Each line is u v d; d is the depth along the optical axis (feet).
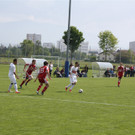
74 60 189.67
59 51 183.73
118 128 21.62
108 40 215.31
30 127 21.17
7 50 174.09
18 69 94.17
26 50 170.30
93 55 191.93
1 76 83.51
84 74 105.70
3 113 26.21
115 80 88.94
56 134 19.31
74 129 20.88
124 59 192.65
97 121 23.88
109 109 30.22
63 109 29.30
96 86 61.57
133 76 123.95
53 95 41.39
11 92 43.06
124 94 46.39
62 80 77.61
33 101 34.40
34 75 90.27
